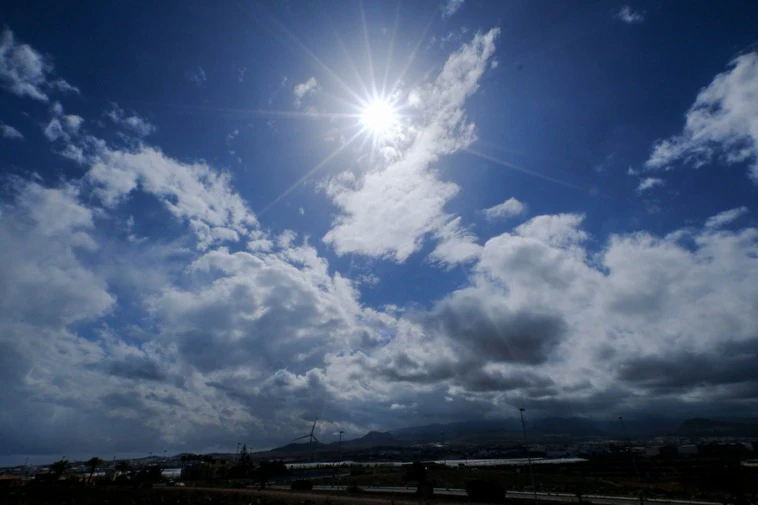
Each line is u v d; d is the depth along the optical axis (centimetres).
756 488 8400
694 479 10694
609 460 17338
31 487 10962
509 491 9531
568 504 6994
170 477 16688
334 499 7944
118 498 8200
